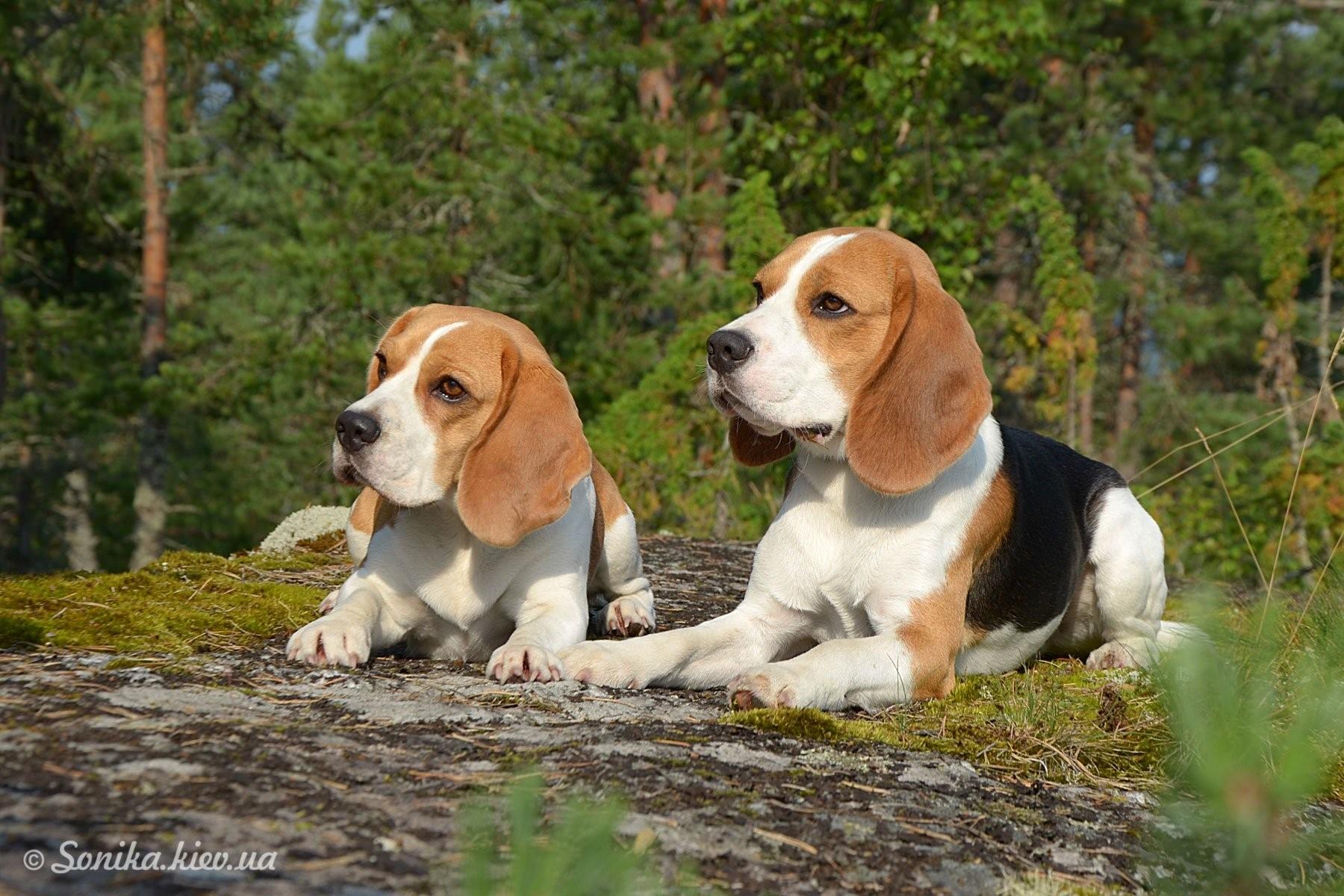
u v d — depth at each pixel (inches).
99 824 83.4
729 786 108.5
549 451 164.4
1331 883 91.0
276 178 917.8
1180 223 914.1
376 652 174.2
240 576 216.2
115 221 815.1
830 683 148.3
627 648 157.2
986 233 635.5
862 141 610.9
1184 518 486.6
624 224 653.3
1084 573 197.9
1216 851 74.0
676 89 661.9
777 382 158.9
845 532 167.3
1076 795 121.6
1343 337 211.6
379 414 157.0
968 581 169.2
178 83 869.2
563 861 64.1
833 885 91.5
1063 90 815.7
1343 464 410.9
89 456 988.6
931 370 162.1
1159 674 76.0
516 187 663.8
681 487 482.9
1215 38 859.4
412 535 169.9
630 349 668.1
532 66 688.4
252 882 78.2
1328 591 177.0
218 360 749.9
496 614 173.6
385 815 91.1
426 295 676.1
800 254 167.0
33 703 110.1
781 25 601.3
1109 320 933.8
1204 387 1008.2
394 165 666.2
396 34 653.3
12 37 649.6
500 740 115.9
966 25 578.2
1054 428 625.3
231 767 97.0
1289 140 908.0
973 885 95.0
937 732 141.5
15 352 821.9
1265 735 67.5
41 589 177.0
